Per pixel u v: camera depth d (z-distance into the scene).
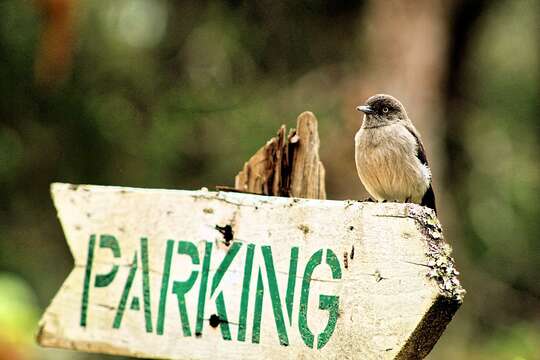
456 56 16.95
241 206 5.21
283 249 5.02
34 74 14.17
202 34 15.49
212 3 15.60
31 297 13.51
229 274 5.16
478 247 16.47
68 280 5.58
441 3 16.09
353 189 14.58
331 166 14.71
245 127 14.80
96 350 5.43
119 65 14.73
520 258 16.38
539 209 16.55
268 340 4.96
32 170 14.49
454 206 16.28
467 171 17.05
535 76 17.42
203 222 5.30
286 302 4.94
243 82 15.45
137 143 14.69
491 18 17.39
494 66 17.69
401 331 4.55
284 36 15.84
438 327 4.61
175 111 14.91
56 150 14.52
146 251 5.42
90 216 5.61
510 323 15.71
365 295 4.70
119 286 5.45
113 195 5.59
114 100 14.76
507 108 17.38
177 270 5.31
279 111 15.09
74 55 14.29
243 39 15.64
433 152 15.77
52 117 14.45
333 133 14.91
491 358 13.14
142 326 5.34
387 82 15.72
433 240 4.63
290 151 6.22
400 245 4.65
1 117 14.34
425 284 4.53
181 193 5.41
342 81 15.74
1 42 14.16
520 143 17.06
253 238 5.13
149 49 15.20
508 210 16.56
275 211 5.09
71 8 12.80
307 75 15.57
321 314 4.82
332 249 4.86
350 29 16.16
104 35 14.60
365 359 4.63
